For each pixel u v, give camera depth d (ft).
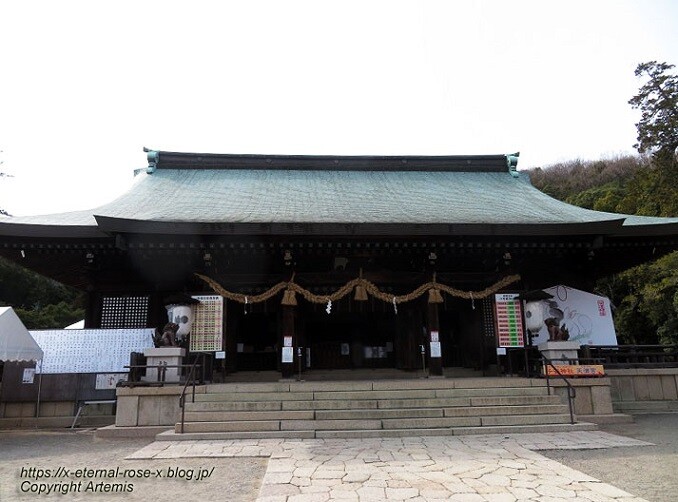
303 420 33.37
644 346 45.52
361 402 35.27
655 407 42.65
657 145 89.51
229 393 36.94
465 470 22.31
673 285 91.45
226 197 55.83
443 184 65.92
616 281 119.03
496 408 34.53
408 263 50.52
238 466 24.32
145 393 35.96
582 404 37.70
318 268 49.83
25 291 145.38
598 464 23.72
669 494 18.61
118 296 48.93
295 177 66.44
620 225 44.42
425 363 53.06
